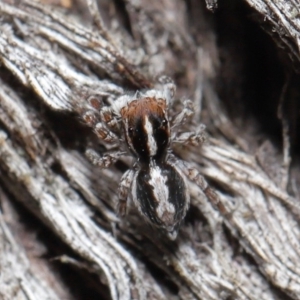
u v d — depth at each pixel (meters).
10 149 0.05
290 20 0.05
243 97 0.06
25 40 0.05
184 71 0.06
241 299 0.05
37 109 0.05
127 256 0.05
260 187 0.05
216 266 0.05
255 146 0.06
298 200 0.05
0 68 0.05
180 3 0.06
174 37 0.06
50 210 0.05
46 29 0.05
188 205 0.05
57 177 0.05
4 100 0.05
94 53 0.05
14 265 0.05
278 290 0.05
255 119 0.06
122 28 0.06
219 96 0.06
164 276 0.05
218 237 0.05
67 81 0.05
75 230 0.05
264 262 0.05
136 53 0.06
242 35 0.06
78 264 0.05
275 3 0.05
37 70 0.05
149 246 0.05
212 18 0.06
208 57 0.06
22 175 0.05
